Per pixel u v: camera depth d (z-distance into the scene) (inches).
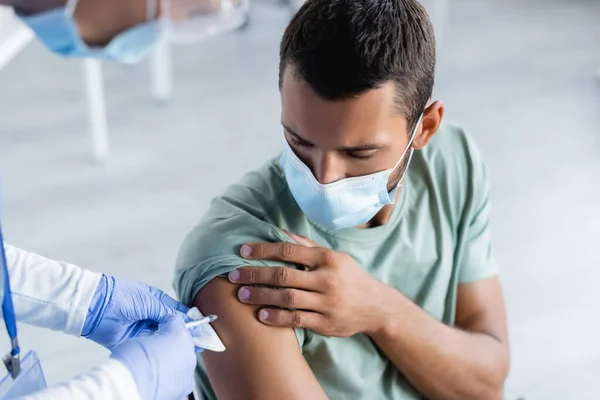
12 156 130.8
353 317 47.4
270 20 180.9
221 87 155.1
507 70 165.0
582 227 118.3
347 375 49.9
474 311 56.8
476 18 189.0
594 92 157.2
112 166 129.2
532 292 105.7
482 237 56.4
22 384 37.8
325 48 40.3
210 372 45.8
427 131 49.3
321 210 46.7
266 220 49.1
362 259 50.9
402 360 50.6
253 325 45.1
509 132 142.3
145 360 39.2
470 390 53.1
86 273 44.9
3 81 154.4
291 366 44.8
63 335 96.3
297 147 44.9
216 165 130.0
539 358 95.9
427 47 43.6
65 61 162.2
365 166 44.8
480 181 54.9
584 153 136.7
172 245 111.6
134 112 145.6
